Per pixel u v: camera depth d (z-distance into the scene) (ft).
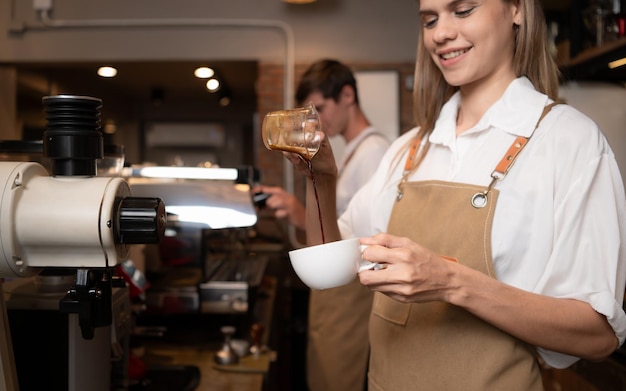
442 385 3.49
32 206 2.39
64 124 2.50
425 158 4.06
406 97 13.91
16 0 14.16
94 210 2.39
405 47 13.94
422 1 3.66
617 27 8.37
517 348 3.41
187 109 24.07
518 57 3.73
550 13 10.51
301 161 3.73
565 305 3.18
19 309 3.42
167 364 5.72
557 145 3.39
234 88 20.53
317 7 14.02
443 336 3.51
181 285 6.71
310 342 7.72
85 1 14.11
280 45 14.07
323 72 7.65
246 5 14.06
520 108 3.56
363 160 7.48
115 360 4.16
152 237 2.50
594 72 8.83
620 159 9.20
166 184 5.51
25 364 3.44
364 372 7.16
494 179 3.46
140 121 23.99
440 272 2.96
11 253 2.38
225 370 5.54
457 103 3.98
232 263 8.84
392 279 2.88
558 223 3.33
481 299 3.04
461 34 3.51
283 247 13.76
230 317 7.11
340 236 4.27
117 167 4.14
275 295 9.36
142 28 14.15
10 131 14.51
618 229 3.26
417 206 3.81
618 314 3.18
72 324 3.41
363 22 13.97
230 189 5.69
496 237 3.42
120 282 3.30
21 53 14.19
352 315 7.14
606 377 6.70
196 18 14.08
